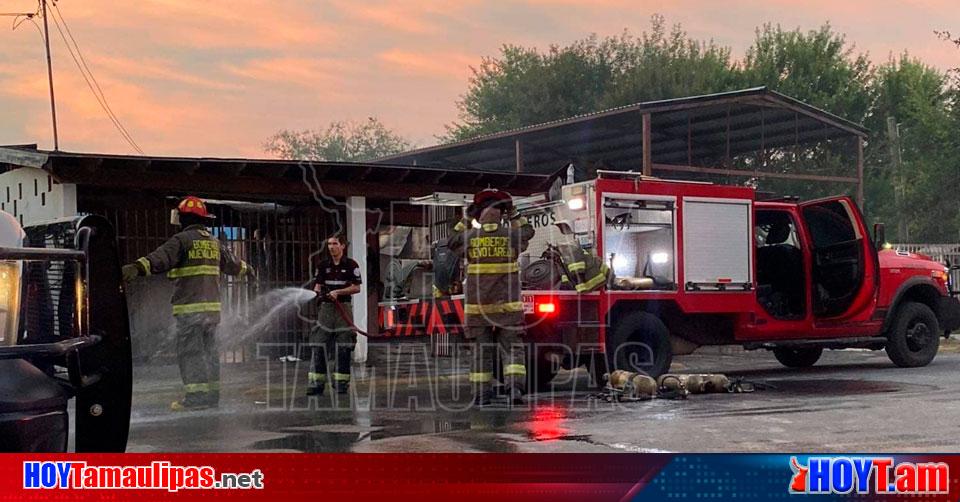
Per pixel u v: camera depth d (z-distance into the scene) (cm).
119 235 1269
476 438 631
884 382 970
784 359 1233
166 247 769
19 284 415
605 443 606
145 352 1277
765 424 681
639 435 636
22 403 353
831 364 1247
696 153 2388
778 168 2962
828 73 3619
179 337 785
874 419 702
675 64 3844
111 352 436
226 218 1350
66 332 425
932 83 3503
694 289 957
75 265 395
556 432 653
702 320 997
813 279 1066
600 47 4125
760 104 1945
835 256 1066
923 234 2600
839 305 1064
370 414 754
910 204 2592
